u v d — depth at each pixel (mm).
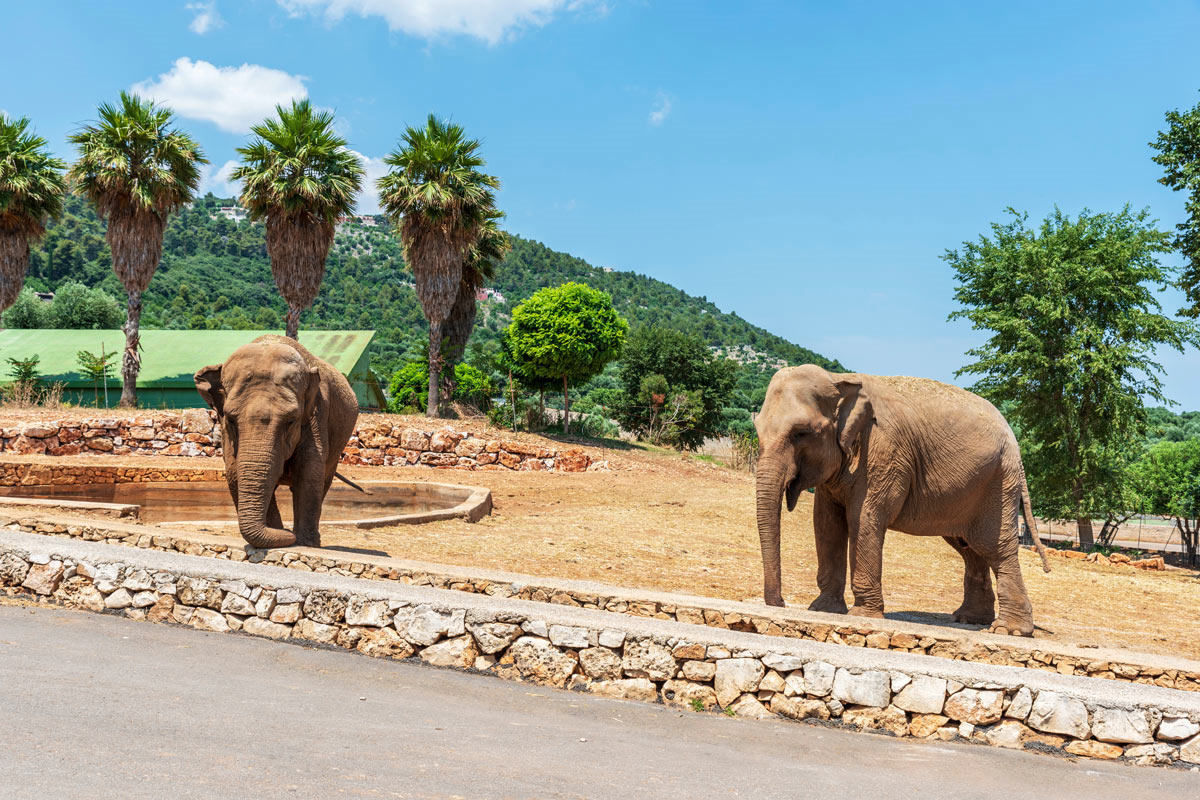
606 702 6137
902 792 4652
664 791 4352
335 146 29281
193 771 3955
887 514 7848
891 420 7879
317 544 9828
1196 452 36875
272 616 7156
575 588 7945
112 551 7953
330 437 10539
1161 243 28406
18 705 4730
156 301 120312
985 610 8992
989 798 4664
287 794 3760
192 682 5680
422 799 3867
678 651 6254
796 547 15641
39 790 3514
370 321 141250
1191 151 22094
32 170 29625
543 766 4586
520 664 6543
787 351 163500
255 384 9031
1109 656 6777
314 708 5344
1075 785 5008
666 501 20406
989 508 8281
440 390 32375
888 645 6965
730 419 54281
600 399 52875
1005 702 5758
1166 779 5230
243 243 181875
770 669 6086
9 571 7973
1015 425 30578
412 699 5770
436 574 8328
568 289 33250
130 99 27984
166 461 22422
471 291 35125
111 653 6242
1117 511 30391
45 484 18547
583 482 24156
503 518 16562
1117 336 28688
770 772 4828
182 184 28781
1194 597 14125
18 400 26984
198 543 9102
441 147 29125
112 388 31906
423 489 20359
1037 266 28797
